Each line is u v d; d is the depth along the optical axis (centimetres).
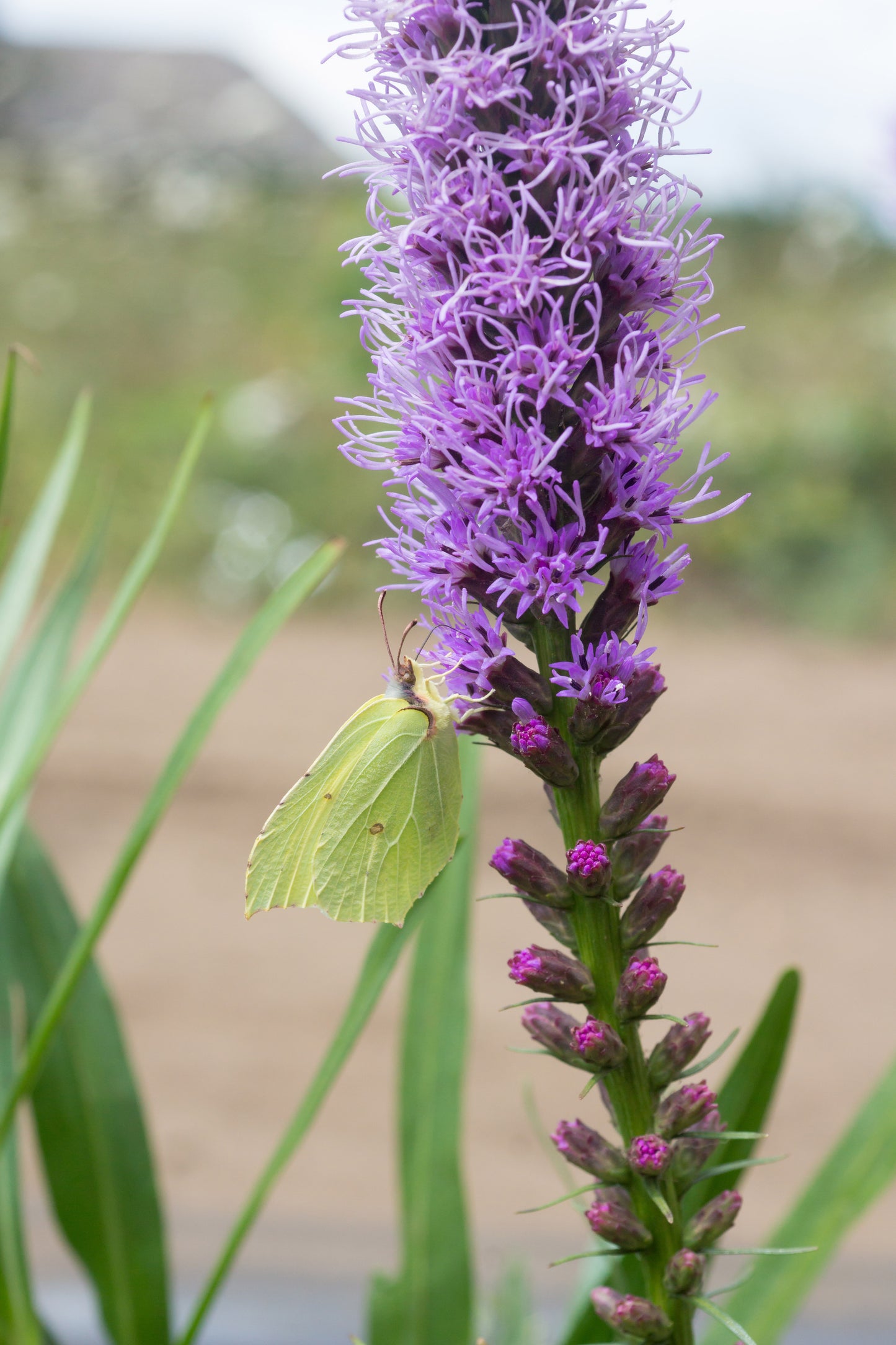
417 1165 46
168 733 142
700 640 176
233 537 197
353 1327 62
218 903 109
